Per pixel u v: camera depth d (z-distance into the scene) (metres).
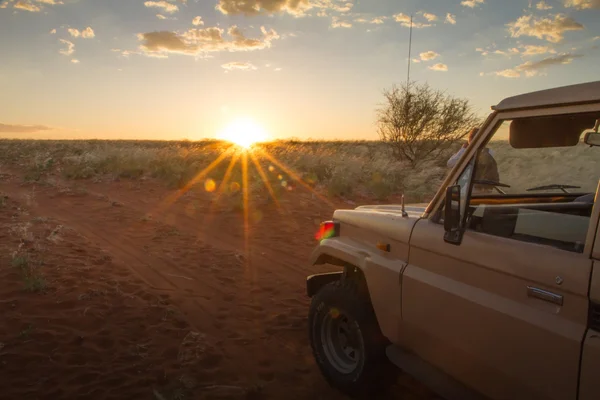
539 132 2.50
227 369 4.25
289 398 3.83
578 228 2.21
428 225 2.97
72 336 4.69
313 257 4.14
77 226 9.66
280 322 5.29
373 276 3.37
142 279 6.54
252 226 10.12
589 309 2.03
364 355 3.49
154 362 4.29
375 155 22.88
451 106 19.17
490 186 2.94
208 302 5.82
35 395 3.73
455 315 2.69
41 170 19.84
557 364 2.13
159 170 17.61
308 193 14.49
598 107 2.12
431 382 2.89
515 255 2.36
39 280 5.87
